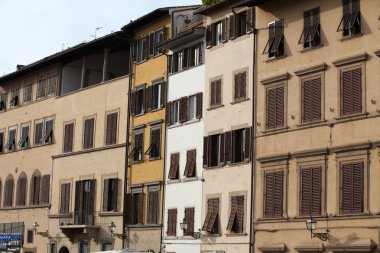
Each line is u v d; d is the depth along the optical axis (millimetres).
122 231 56906
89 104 62844
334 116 40625
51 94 67938
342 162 39875
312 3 42938
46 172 67125
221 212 47781
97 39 59969
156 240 53719
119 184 58156
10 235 70500
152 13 55344
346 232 39219
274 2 45531
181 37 52094
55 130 66688
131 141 57750
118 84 59875
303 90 42750
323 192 40688
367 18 39625
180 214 51656
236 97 47594
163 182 53719
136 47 58688
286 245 42625
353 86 39844
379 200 37781
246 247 45312
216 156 49094
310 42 42719
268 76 45312
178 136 52875
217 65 49688
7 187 72875
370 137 38594
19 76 72812
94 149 61281
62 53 64500
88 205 60969
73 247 61844
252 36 46875
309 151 41594
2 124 75312
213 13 50531
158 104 55625
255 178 45344
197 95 51125
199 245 49438
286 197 42969
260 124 45500
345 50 40562
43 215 66500
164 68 55188
